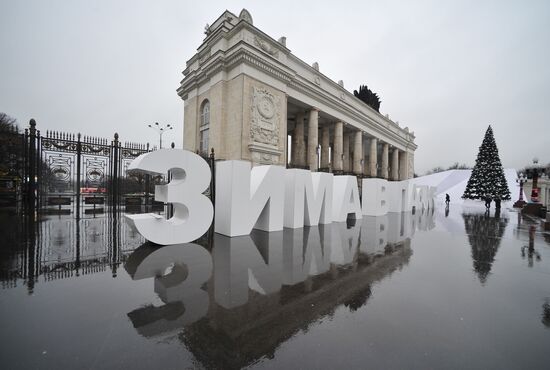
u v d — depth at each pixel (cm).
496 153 3412
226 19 1833
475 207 2781
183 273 442
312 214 1013
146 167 609
